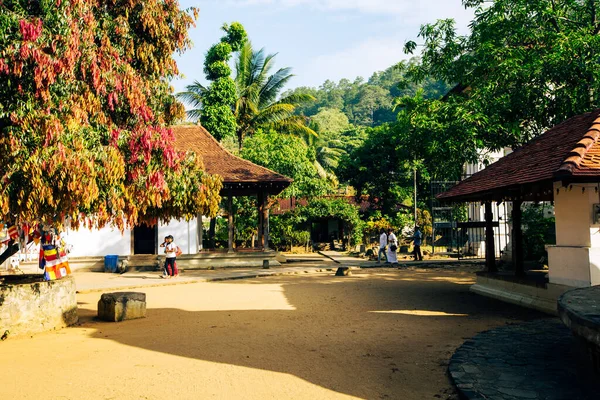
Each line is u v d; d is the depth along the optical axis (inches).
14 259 687.7
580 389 187.6
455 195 469.1
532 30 568.1
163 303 445.7
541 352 242.2
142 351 262.4
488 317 348.8
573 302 196.2
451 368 218.1
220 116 1104.2
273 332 305.9
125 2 314.5
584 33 524.1
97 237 805.2
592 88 522.0
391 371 221.8
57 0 250.7
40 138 235.1
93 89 273.0
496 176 423.5
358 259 959.0
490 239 485.1
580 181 298.0
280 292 501.0
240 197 1135.6
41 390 199.6
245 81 1243.8
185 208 350.6
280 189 874.8
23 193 231.1
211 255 821.2
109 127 283.6
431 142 563.2
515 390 187.8
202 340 285.9
